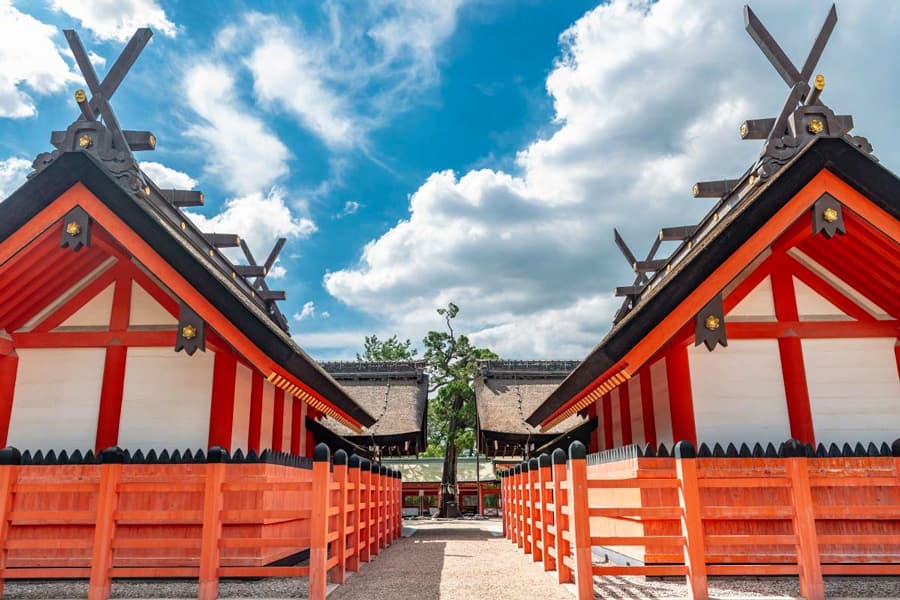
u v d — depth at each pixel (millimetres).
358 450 18906
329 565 7250
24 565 7535
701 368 8812
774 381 8773
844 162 7137
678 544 6074
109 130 7914
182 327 7477
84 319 9180
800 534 6070
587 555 6086
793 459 6207
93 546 6309
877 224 7227
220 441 8672
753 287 8961
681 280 7203
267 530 7789
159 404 8883
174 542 6348
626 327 7328
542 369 24594
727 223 7227
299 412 13555
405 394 23812
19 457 6652
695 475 6121
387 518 13555
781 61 8195
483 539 15609
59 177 7324
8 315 8828
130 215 7371
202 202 10406
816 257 8891
